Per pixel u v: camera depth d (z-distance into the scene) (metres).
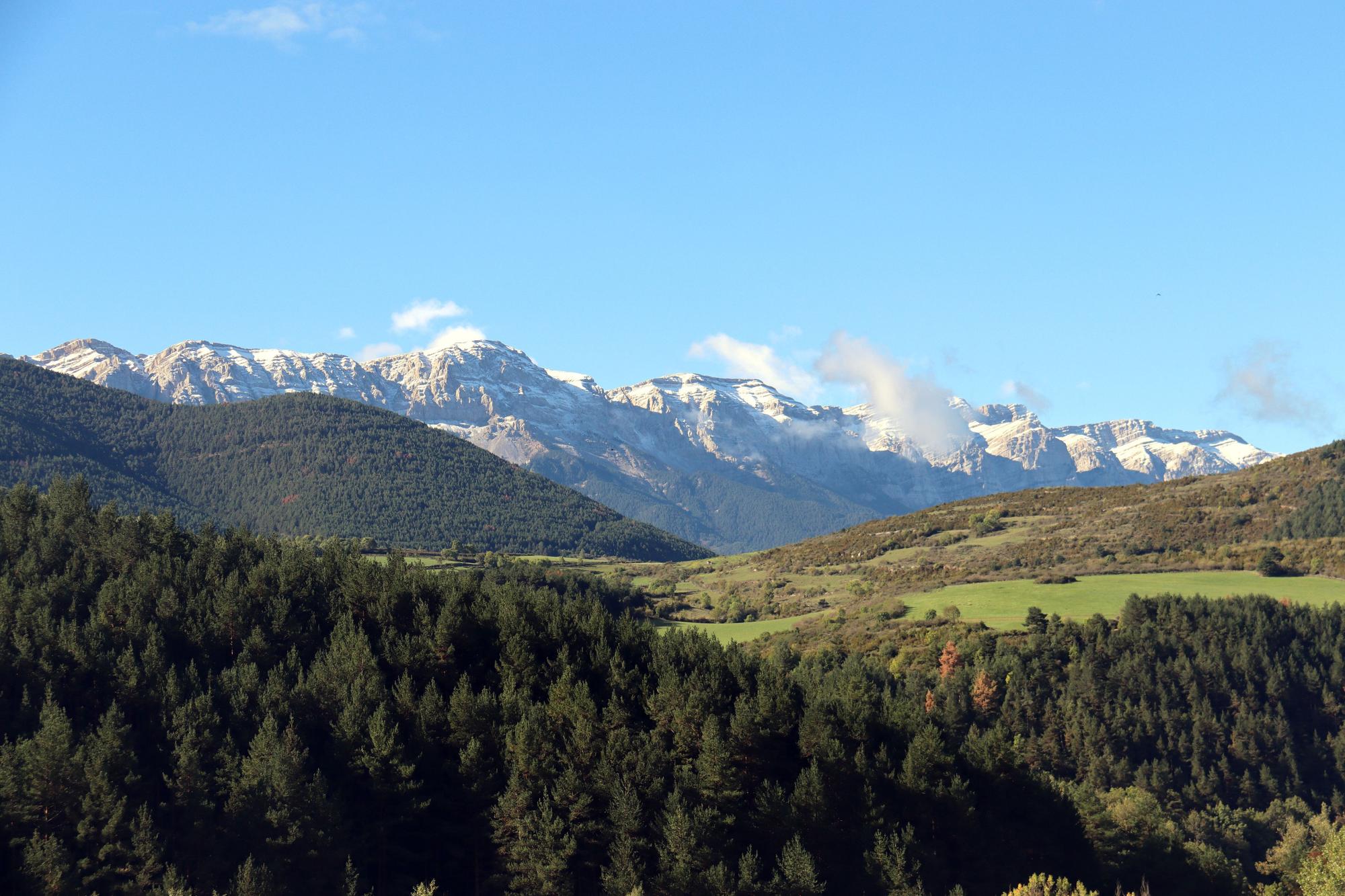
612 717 117.00
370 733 111.19
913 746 113.25
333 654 127.12
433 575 156.75
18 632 123.19
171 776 105.56
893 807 109.62
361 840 103.75
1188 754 153.00
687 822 99.06
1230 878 118.44
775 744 115.69
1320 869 105.69
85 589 140.12
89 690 117.38
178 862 97.69
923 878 102.75
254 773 102.25
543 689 127.69
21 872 91.44
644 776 107.19
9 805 95.94
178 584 141.25
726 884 96.56
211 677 122.44
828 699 122.19
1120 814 122.69
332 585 152.25
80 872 93.56
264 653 129.12
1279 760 152.38
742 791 107.75
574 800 105.56
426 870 107.69
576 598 156.00
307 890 98.25
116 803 97.12
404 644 131.62
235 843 99.38
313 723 116.75
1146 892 105.94
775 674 128.75
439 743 115.69
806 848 103.75
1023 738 152.00
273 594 143.12
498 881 104.12
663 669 127.75
